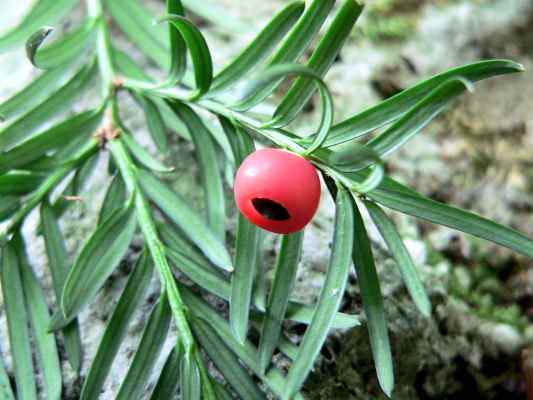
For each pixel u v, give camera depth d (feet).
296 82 0.29
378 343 0.29
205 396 0.30
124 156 0.37
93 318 0.38
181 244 0.35
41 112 0.38
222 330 0.32
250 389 0.31
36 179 0.36
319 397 0.36
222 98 0.36
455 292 0.46
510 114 0.53
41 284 0.39
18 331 0.34
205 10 0.47
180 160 0.45
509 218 0.50
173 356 0.31
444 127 0.53
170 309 0.32
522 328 0.46
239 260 0.31
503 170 0.51
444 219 0.29
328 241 0.42
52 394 0.33
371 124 0.30
